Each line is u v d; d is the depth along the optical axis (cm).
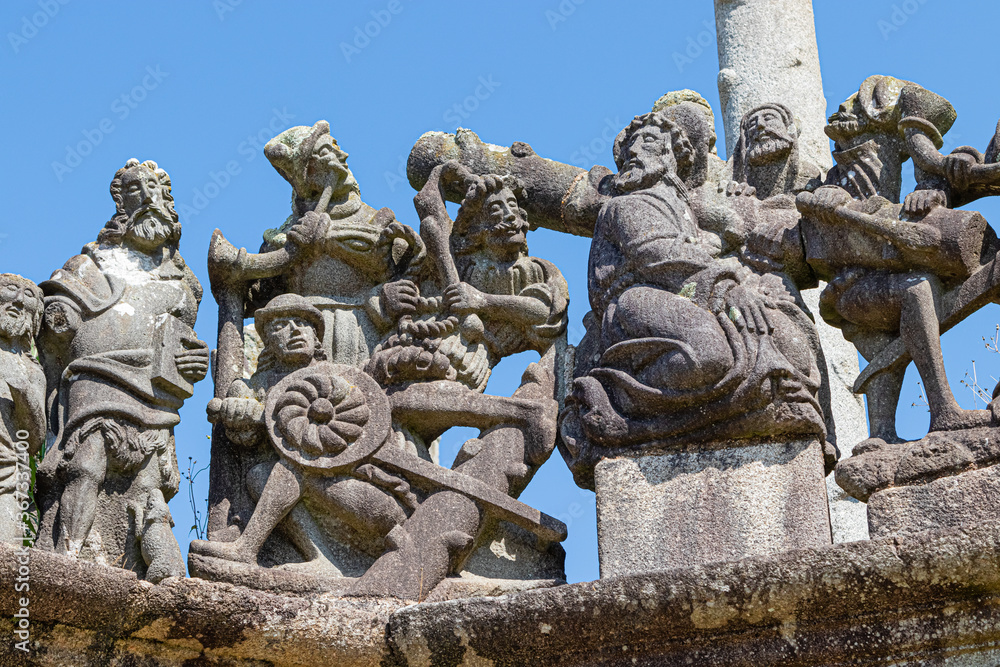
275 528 971
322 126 1076
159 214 1016
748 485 916
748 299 948
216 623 876
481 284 1054
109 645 859
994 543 805
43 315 970
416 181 1108
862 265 962
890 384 938
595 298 998
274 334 1023
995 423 878
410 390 1001
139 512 943
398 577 938
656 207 1002
